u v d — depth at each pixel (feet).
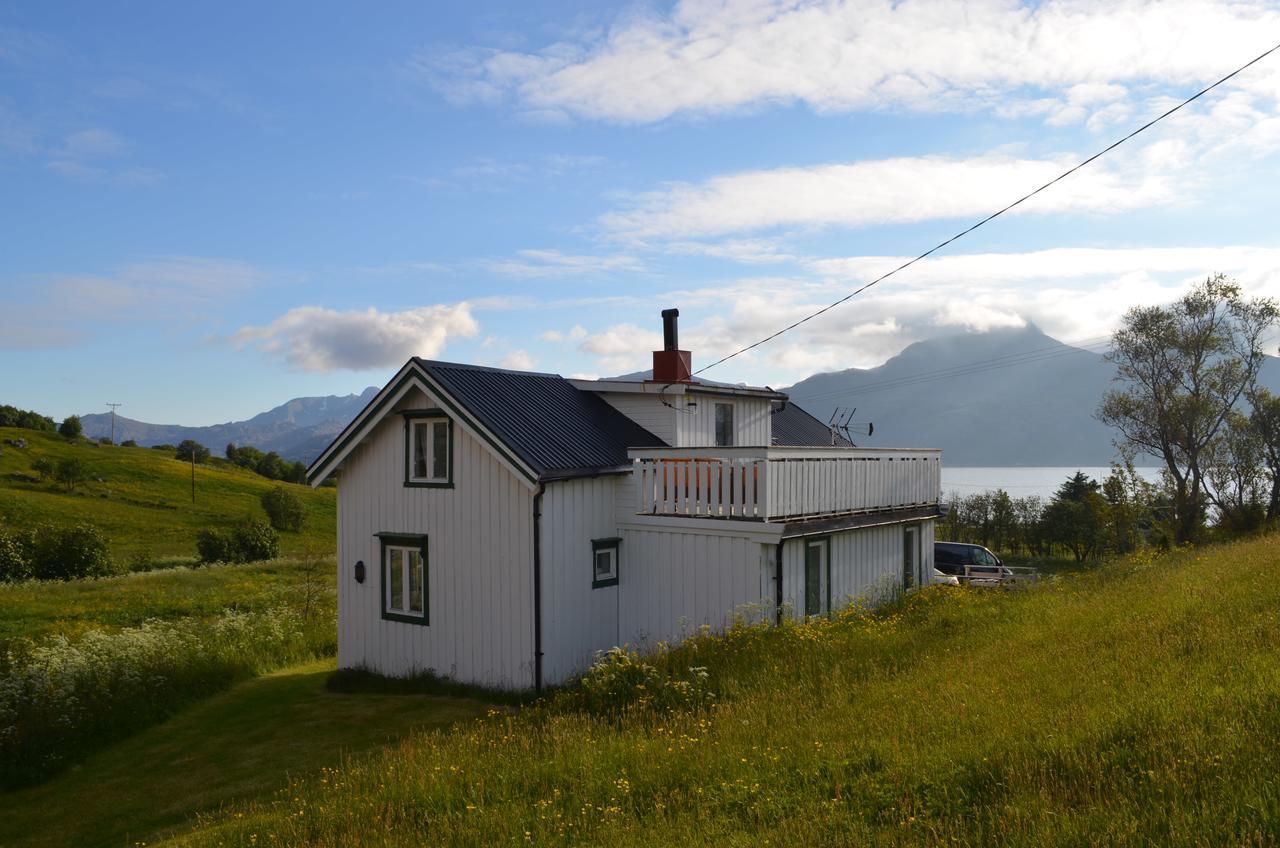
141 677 51.39
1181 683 25.93
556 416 56.18
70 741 43.21
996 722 24.81
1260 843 15.44
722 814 21.42
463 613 51.83
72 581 116.37
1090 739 22.04
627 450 56.24
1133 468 127.54
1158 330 155.22
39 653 55.67
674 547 52.11
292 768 38.47
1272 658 27.14
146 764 40.88
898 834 18.56
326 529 227.40
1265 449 144.87
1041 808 18.43
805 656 39.29
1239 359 151.23
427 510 53.72
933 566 70.95
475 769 28.45
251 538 152.35
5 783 39.01
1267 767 18.76
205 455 354.54
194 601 94.12
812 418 88.22
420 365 52.75
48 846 32.32
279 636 65.87
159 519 213.05
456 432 52.39
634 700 36.09
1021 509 169.78
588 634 51.65
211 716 48.65
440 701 48.83
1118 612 40.45
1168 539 113.50
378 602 56.24
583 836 21.56
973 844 17.80
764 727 28.96
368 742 41.50
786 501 50.60
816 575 54.34
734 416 68.54
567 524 50.39
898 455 65.00
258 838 25.80
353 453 57.31
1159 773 19.19
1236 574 47.26
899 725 26.16
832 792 22.02
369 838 23.66
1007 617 45.03
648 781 25.02
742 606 49.21
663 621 52.39
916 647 39.34
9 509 196.75
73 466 233.55
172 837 30.71
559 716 35.42
